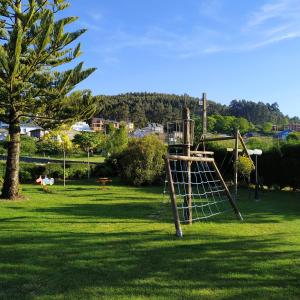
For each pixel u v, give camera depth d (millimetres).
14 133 14922
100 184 23250
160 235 8383
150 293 4836
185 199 10391
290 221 10617
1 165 24328
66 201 14492
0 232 8508
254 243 7691
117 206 13312
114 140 45531
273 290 4973
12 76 13172
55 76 15008
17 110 14641
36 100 14508
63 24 14297
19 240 7703
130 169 22859
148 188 21219
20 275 5480
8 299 4609
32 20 14070
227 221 10539
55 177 26047
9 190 14734
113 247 7188
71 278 5371
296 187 19984
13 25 14555
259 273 5680
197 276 5512
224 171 22250
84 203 13984
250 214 11938
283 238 8211
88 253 6715
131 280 5312
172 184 8977
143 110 132750
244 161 16406
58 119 15602
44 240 7723
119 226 9422
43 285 5086
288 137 24484
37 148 51219
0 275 5473
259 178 20516
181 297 4711
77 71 15000
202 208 12977
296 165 19703
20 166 24609
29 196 15883
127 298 4664
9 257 6414
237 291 4930
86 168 27625
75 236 8148
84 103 15320
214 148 22688
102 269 5797
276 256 6664
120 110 128500
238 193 18906
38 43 13703
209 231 8961
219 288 5031
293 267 5996
